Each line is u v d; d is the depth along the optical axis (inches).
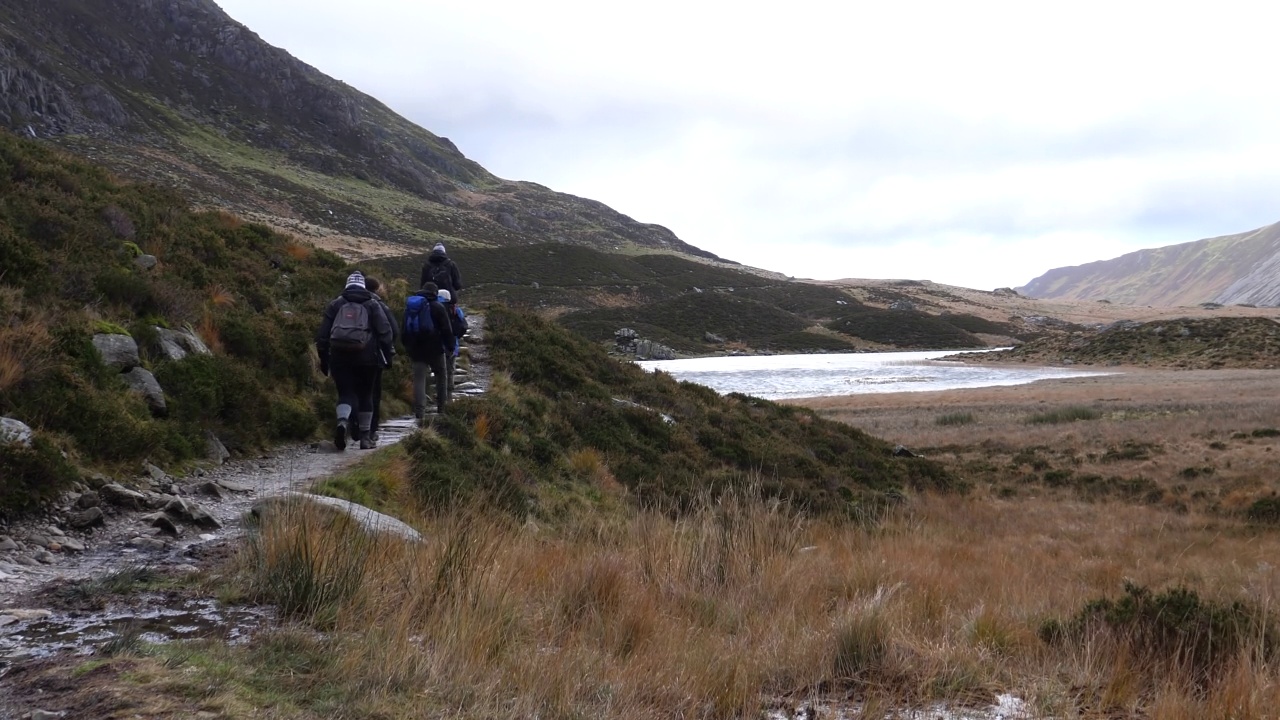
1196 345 3491.6
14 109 5615.2
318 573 171.9
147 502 229.3
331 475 291.6
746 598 225.9
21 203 367.9
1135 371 3122.5
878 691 160.1
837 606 227.6
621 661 166.1
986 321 6688.0
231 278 483.5
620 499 469.4
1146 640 194.9
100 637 141.6
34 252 316.8
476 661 149.5
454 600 172.6
